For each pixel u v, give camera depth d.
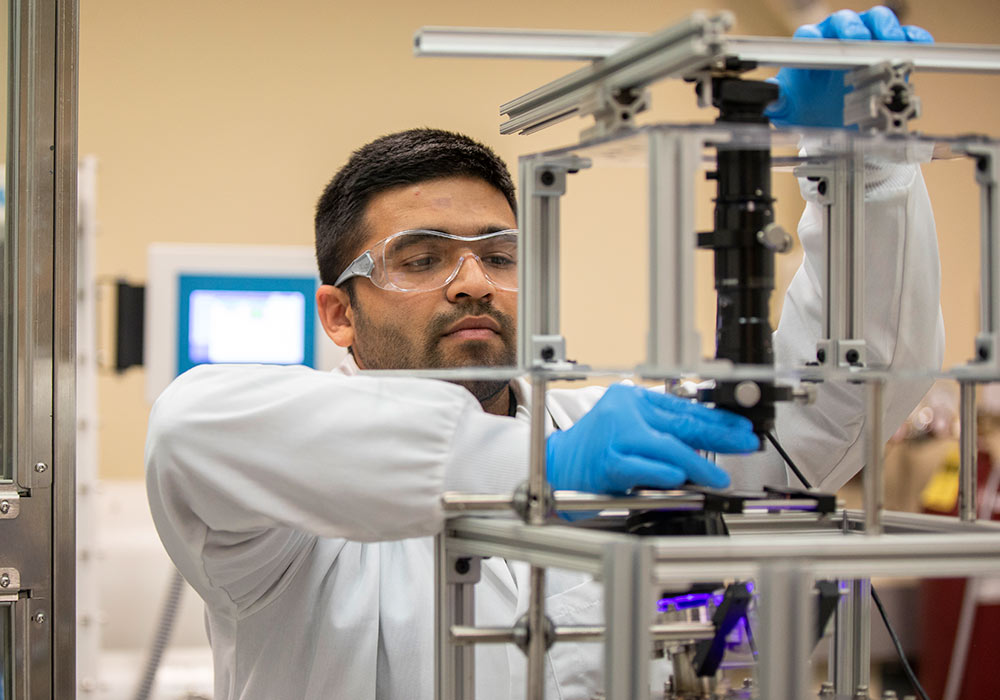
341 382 1.06
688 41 0.73
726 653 0.94
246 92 3.33
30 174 1.42
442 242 1.37
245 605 1.36
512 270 1.40
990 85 3.58
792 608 0.71
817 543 0.76
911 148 0.87
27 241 1.42
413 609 1.38
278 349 2.59
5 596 1.40
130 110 3.26
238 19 3.32
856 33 1.01
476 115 3.43
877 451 0.84
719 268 0.92
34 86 1.42
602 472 0.92
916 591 3.27
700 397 0.98
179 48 3.29
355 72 3.38
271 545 1.24
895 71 0.87
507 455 1.01
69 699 1.43
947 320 2.97
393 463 0.99
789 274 1.67
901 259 1.27
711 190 0.94
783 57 0.88
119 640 2.73
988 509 3.06
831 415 1.42
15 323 1.41
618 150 0.87
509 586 1.40
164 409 1.10
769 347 0.91
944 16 3.71
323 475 1.01
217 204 3.31
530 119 1.02
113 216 3.25
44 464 1.42
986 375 0.86
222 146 3.32
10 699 1.40
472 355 1.36
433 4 3.41
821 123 1.00
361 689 1.31
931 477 3.42
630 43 0.84
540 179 0.97
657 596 0.87
